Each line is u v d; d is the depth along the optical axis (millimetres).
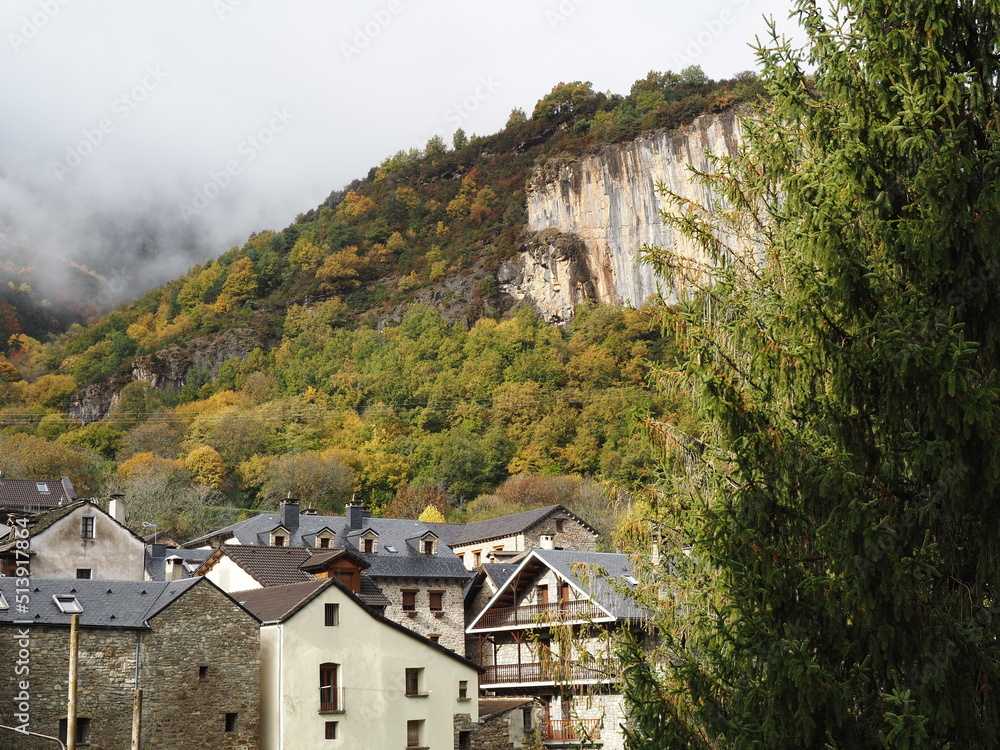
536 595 45156
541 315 154375
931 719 11914
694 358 15875
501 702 39312
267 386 135000
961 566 13164
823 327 13680
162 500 89688
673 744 14898
